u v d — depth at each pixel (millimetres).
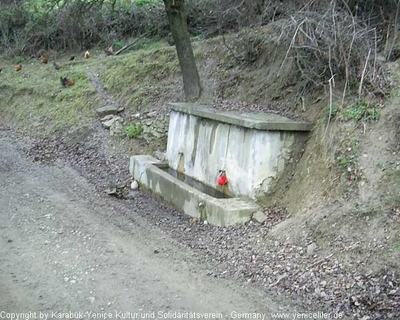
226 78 11922
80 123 14164
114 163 11695
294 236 6535
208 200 7785
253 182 7758
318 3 9031
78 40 19922
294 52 9242
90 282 5910
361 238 5988
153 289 5734
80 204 9055
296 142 7934
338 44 8023
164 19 17938
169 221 8039
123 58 16422
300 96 9016
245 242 6844
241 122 8031
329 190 6914
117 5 19578
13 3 23078
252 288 5707
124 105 14117
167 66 14359
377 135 7020
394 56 8328
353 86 7941
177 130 10242
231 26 14000
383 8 9258
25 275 6090
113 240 7250
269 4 11398
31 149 13594
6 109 17312
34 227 7785
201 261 6488
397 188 6301
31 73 18812
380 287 5309
